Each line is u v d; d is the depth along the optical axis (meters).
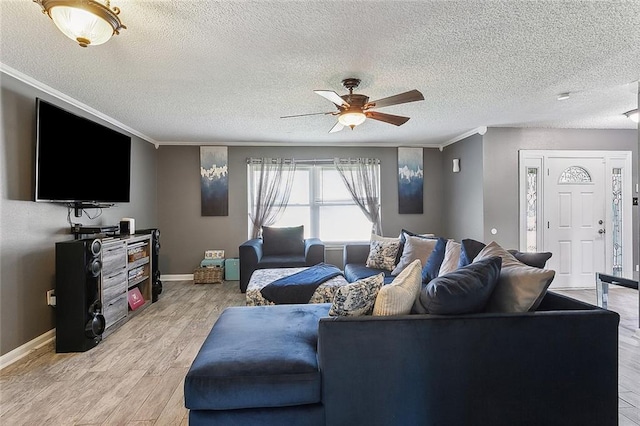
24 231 2.94
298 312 2.47
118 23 1.81
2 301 2.71
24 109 2.95
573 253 5.09
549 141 5.04
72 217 3.59
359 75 2.93
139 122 4.47
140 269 4.18
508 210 5.00
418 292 1.90
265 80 3.02
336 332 1.63
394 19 2.07
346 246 4.86
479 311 1.75
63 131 3.23
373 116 3.04
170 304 4.34
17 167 2.87
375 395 1.64
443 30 2.20
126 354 2.87
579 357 1.67
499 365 1.66
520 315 1.67
